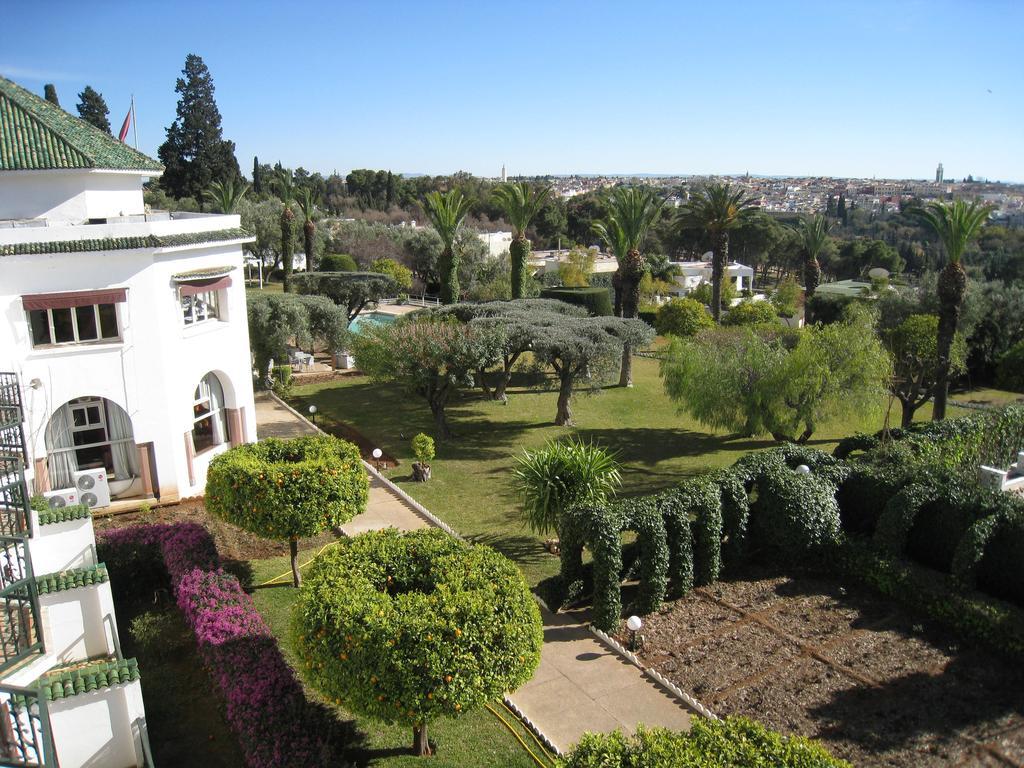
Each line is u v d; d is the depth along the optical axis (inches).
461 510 796.6
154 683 473.4
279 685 407.5
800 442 1026.1
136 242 693.9
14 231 649.0
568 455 689.0
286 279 1792.6
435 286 2696.9
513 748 418.0
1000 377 1487.5
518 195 1553.9
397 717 353.7
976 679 495.8
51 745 285.0
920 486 648.4
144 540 588.4
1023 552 582.2
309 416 1192.2
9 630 403.2
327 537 713.6
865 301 1683.1
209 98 2795.3
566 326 1136.2
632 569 632.4
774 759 288.0
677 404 1173.1
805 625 567.2
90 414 732.7
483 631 358.9
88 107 2659.9
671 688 481.4
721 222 1749.5
